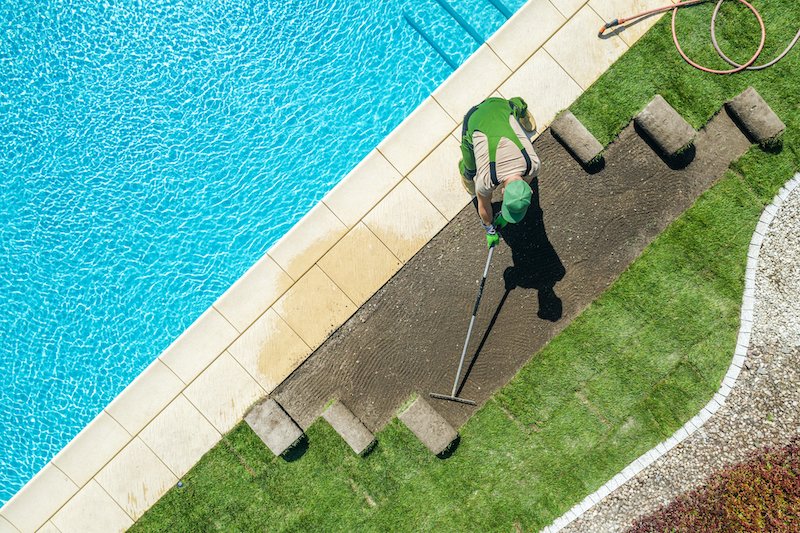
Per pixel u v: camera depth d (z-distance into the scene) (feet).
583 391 21.62
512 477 21.67
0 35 24.77
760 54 21.15
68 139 24.71
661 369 21.39
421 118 21.95
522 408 21.77
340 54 24.09
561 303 21.74
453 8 23.34
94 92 24.67
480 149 16.42
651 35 21.52
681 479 21.02
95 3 24.58
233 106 24.38
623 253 21.57
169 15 24.52
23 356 24.56
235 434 22.44
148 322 24.34
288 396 22.40
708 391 21.22
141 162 24.56
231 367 22.50
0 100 24.88
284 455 22.07
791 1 21.09
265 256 22.39
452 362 22.03
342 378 22.29
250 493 22.34
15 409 24.48
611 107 21.59
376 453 22.03
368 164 22.11
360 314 22.27
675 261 21.38
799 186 21.02
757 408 20.93
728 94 21.31
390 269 22.17
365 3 23.95
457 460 21.84
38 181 24.77
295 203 24.06
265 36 24.34
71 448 22.77
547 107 21.76
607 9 21.61
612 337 21.54
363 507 22.02
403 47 23.79
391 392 22.13
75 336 24.50
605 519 21.20
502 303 21.90
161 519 22.58
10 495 24.49
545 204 21.77
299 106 24.17
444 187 21.89
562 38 21.70
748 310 21.13
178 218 24.43
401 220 22.06
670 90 21.48
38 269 24.71
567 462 21.56
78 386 24.36
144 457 22.59
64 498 22.82
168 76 24.54
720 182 21.29
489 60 21.84
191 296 24.25
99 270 24.56
